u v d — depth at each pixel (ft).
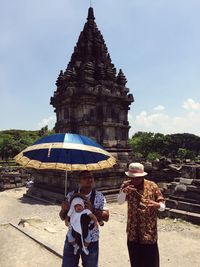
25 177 75.72
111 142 62.39
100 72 64.08
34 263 21.57
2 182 71.41
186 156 191.83
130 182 15.72
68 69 67.67
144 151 204.95
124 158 63.05
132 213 15.06
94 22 71.72
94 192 14.69
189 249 25.31
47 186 57.93
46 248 24.91
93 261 13.75
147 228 14.62
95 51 67.56
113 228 32.73
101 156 15.94
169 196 39.58
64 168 14.58
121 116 65.72
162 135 215.92
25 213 42.52
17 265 21.20
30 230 31.35
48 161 14.79
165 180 57.72
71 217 13.99
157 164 60.85
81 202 13.98
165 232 30.60
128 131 66.64
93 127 60.49
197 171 40.57
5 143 185.98
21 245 25.90
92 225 13.96
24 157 15.48
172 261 22.52
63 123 63.77
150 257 14.52
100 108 61.62
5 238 28.19
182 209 36.81
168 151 223.71
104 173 53.57
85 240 13.61
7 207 47.85
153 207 14.60
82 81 61.98
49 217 39.27
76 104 62.44
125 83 68.74
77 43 71.41
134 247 14.83
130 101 66.59
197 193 36.78
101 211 14.34
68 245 14.16
